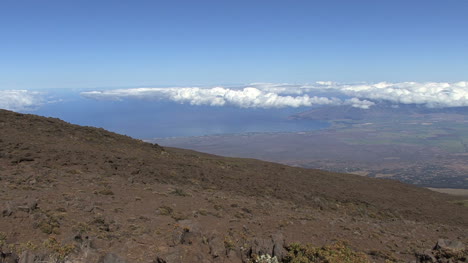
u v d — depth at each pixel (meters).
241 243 12.41
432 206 41.06
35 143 30.98
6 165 22.73
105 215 14.46
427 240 18.58
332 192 36.78
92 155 29.83
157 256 10.14
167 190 22.44
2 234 10.19
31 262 8.55
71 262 9.02
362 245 15.41
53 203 14.93
